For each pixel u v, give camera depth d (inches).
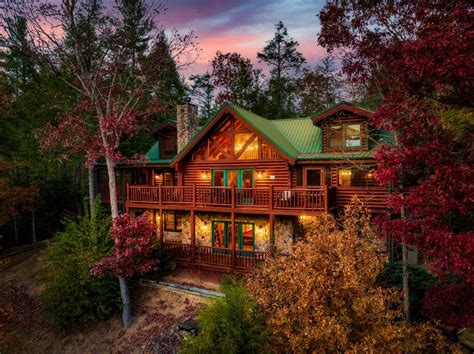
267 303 275.3
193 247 606.5
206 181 685.3
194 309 499.2
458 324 248.1
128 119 564.1
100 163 792.9
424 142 234.2
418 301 360.2
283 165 606.9
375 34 301.9
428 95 227.8
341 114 579.8
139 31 599.5
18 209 823.7
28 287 679.7
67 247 542.3
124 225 509.4
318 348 260.8
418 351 290.0
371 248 278.8
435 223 208.8
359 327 271.9
